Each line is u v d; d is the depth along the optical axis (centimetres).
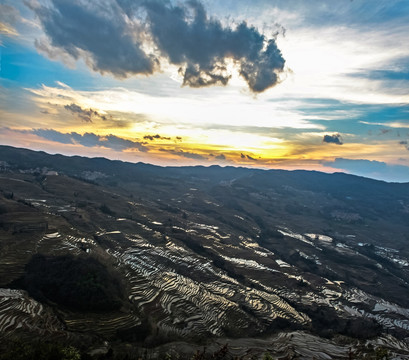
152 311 6175
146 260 8675
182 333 5716
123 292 6519
